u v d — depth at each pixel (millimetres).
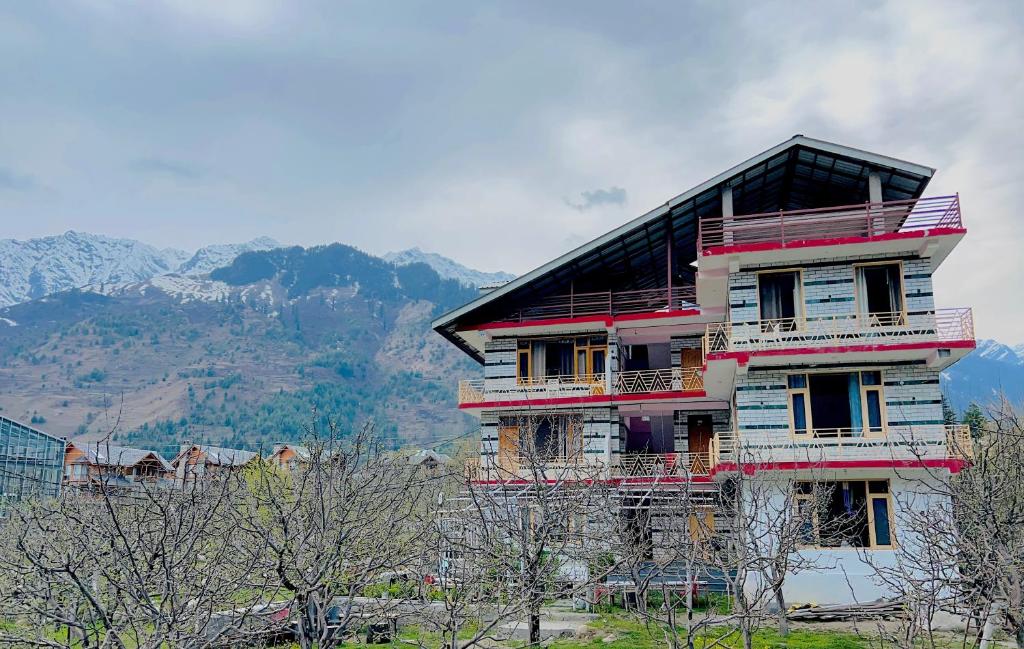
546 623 23484
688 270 39625
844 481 27125
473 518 16734
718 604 25500
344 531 12484
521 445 29828
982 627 12844
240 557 12438
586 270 37062
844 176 31250
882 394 27688
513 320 37562
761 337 28594
